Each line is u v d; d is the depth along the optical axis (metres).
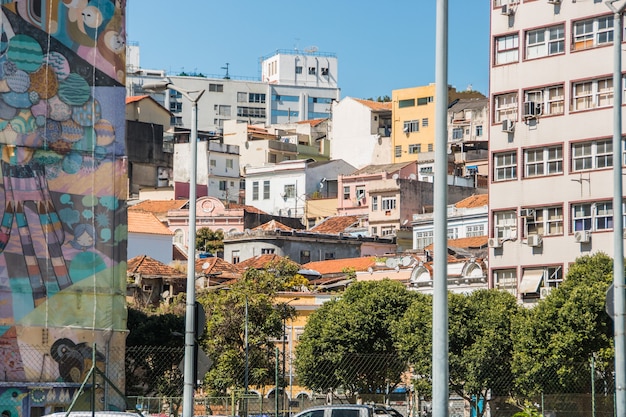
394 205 140.50
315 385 74.56
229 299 78.06
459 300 67.81
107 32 55.34
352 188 153.88
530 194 79.12
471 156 155.25
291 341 95.19
